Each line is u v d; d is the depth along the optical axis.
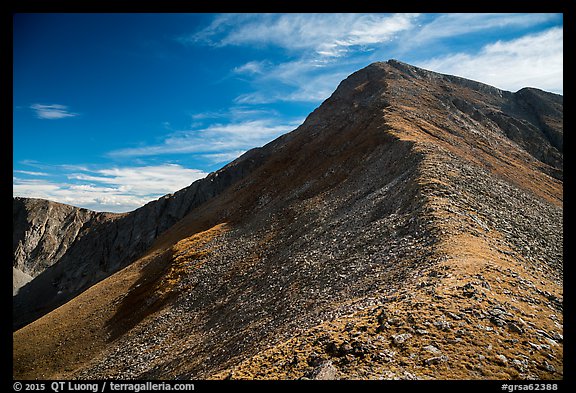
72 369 53.12
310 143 112.44
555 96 163.25
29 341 66.31
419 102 107.50
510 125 124.75
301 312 28.75
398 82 124.19
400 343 14.93
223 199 118.56
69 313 75.44
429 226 31.17
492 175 57.47
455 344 14.52
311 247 46.53
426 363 13.54
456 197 38.75
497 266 22.59
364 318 17.92
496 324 15.85
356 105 121.38
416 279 22.38
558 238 38.56
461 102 123.50
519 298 18.91
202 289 56.97
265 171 113.12
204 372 27.53
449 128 93.62
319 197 71.31
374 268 29.55
